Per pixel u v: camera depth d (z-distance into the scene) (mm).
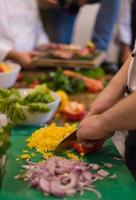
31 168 920
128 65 1063
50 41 2424
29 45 2162
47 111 1262
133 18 2564
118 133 1158
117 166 973
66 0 2314
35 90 1322
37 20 2221
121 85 1046
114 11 2393
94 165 951
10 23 2035
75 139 1040
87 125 967
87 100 1604
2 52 1922
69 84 1664
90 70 1917
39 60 1899
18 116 1215
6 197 811
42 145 1063
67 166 899
